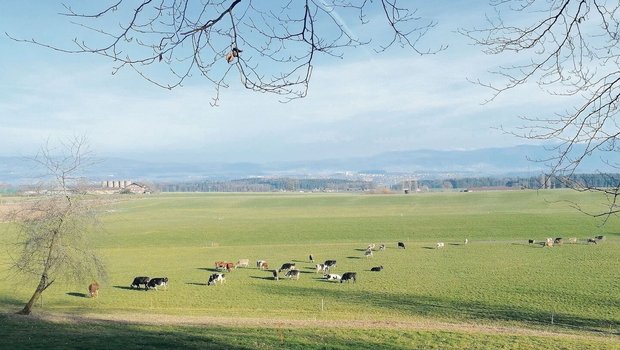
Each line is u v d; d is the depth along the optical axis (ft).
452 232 319.68
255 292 148.87
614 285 147.43
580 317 110.52
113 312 113.19
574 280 157.48
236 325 85.71
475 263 201.26
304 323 89.97
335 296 140.46
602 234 293.84
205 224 392.68
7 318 88.79
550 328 99.91
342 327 83.92
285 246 279.28
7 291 145.28
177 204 637.71
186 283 167.32
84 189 106.42
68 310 116.47
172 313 113.80
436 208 510.99
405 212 474.08
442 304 126.93
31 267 102.63
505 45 19.22
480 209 481.87
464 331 82.38
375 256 233.55
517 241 276.21
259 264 205.87
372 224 370.32
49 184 103.86
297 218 435.12
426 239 297.33
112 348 63.82
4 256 210.59
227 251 260.83
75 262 102.53
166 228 366.63
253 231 345.31
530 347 70.79
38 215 102.17
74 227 102.63
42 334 72.95
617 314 113.19
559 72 19.33
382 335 76.38
